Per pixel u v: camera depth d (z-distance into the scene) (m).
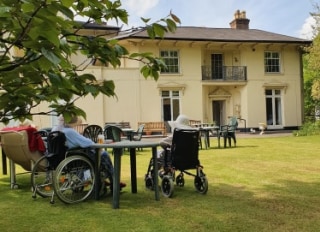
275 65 26.22
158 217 4.36
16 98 1.92
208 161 9.43
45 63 1.56
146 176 6.20
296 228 3.87
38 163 5.65
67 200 5.13
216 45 24.72
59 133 5.29
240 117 25.70
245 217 4.30
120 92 22.05
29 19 1.33
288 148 12.73
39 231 3.91
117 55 2.18
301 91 26.61
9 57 1.79
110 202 5.23
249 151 11.88
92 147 5.13
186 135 5.55
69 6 1.39
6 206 5.08
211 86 25.50
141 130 12.98
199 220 4.20
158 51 23.31
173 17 2.09
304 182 6.46
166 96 23.62
